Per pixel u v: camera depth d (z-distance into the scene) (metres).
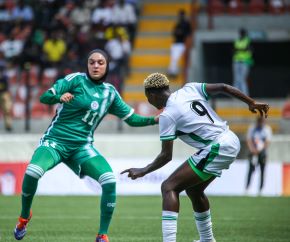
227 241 25.98
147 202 42.16
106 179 22.25
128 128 58.12
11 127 58.41
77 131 22.88
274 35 67.56
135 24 69.50
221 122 21.05
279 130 57.94
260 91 70.75
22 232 23.14
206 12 71.75
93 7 69.50
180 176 20.72
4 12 72.75
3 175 47.75
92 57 22.97
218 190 48.00
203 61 68.94
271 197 45.59
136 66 67.44
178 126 20.81
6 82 57.91
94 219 33.28
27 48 64.50
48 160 22.39
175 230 20.50
